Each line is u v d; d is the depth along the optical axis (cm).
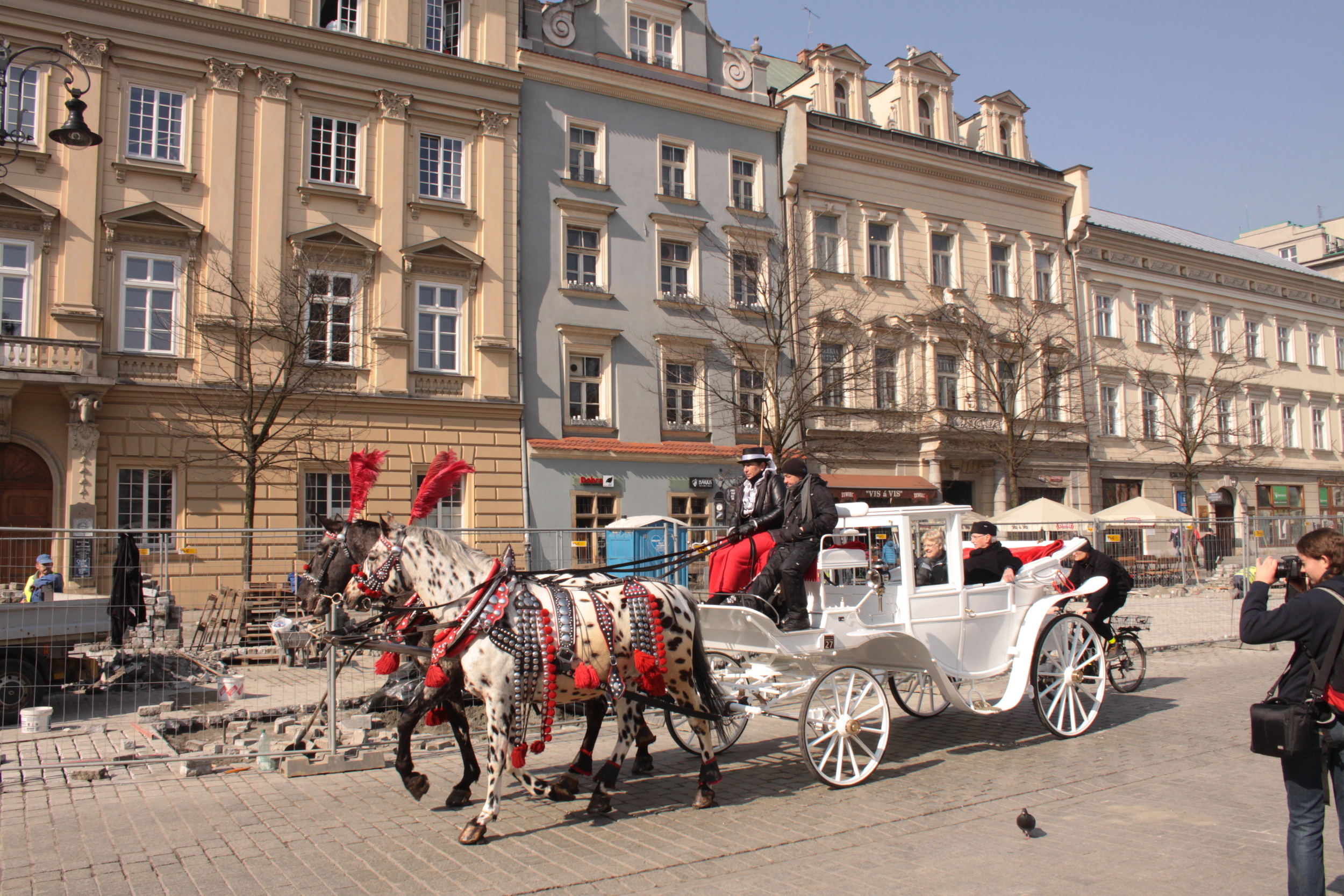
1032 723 961
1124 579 1126
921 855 564
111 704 1012
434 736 909
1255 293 4209
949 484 3102
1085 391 3519
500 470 2362
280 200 2172
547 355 2472
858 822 630
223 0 2158
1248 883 513
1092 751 836
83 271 1981
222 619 1065
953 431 2970
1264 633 449
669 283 2706
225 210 2116
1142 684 1223
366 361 2241
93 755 830
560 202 2523
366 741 878
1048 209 3503
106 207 2023
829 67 3181
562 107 2567
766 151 2892
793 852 573
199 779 756
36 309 1944
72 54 1998
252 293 2125
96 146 2011
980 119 3488
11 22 1950
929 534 916
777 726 973
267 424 1955
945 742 881
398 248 2294
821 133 2989
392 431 2247
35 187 1959
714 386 2694
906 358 3078
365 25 2333
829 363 2894
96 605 1003
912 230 3164
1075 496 3384
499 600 627
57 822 639
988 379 3058
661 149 2722
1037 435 3259
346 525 684
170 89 2098
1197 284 3972
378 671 652
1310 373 4419
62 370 1906
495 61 2462
